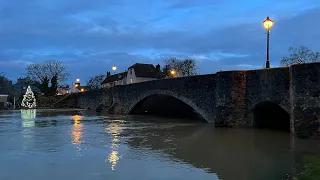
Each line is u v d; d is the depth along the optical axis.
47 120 35.81
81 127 27.67
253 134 20.95
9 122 33.25
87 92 66.75
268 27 21.16
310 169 12.00
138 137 21.09
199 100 28.23
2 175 12.11
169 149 16.80
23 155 15.44
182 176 11.87
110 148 17.16
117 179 11.48
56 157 14.96
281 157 14.50
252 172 12.31
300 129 18.12
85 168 12.97
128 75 84.50
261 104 23.08
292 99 18.95
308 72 18.05
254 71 23.00
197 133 22.41
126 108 45.00
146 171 12.50
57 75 103.12
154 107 45.72
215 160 14.26
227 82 24.06
